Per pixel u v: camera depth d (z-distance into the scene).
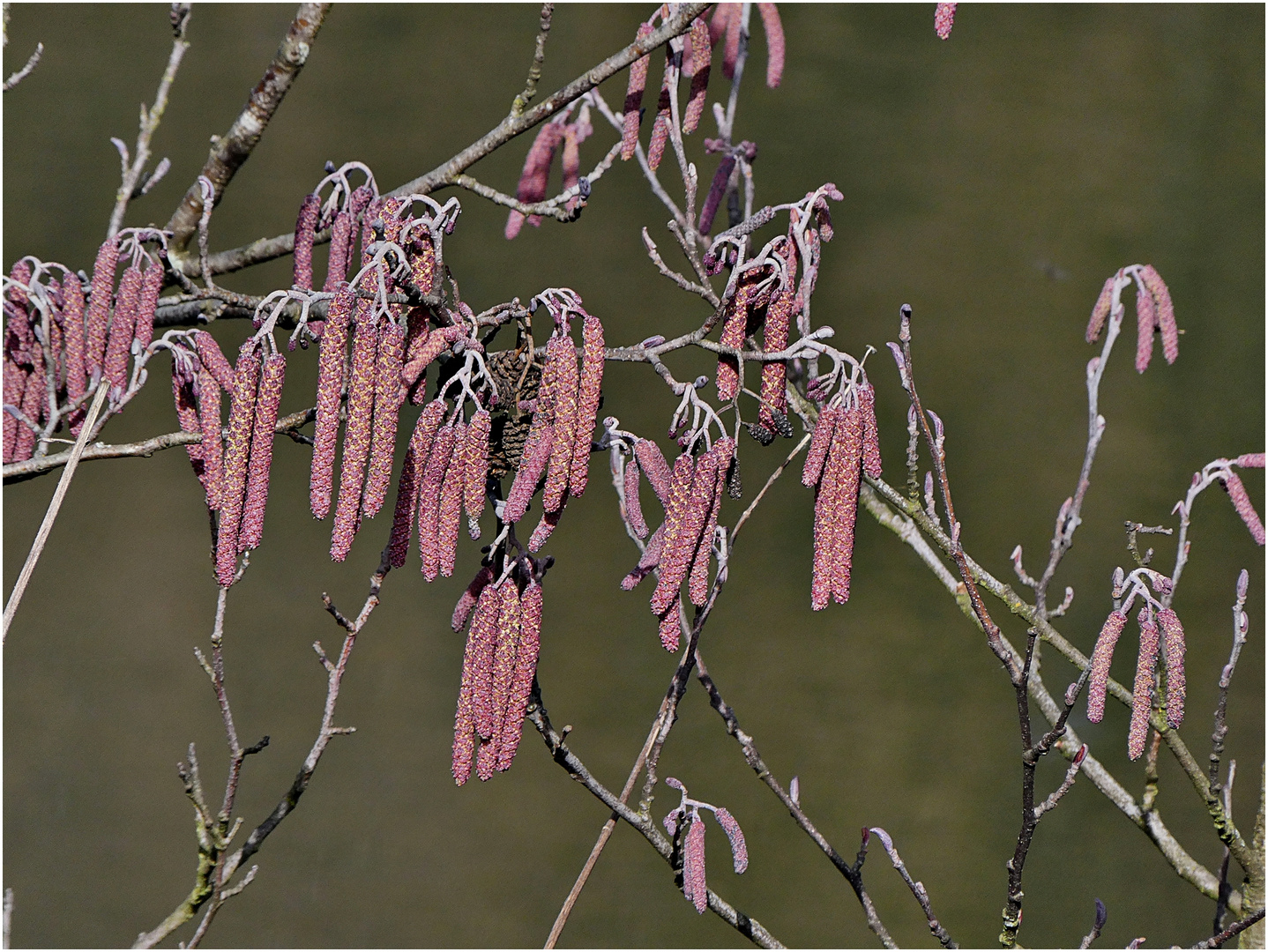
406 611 7.03
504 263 7.20
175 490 7.17
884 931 3.52
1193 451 7.17
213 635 3.48
